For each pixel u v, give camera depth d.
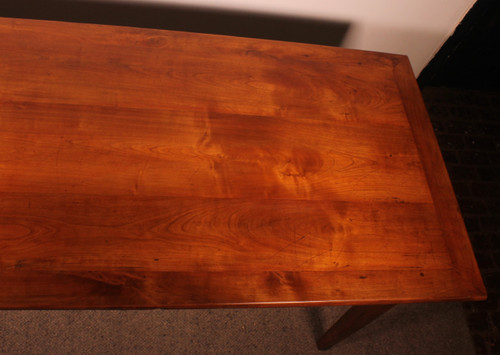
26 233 0.93
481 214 2.17
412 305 1.83
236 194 1.08
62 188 1.00
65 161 1.04
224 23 1.74
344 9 1.70
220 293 0.94
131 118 1.13
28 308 0.87
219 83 1.25
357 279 1.01
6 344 1.47
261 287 0.96
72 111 1.11
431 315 1.82
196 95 1.21
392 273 1.04
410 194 1.17
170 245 0.98
